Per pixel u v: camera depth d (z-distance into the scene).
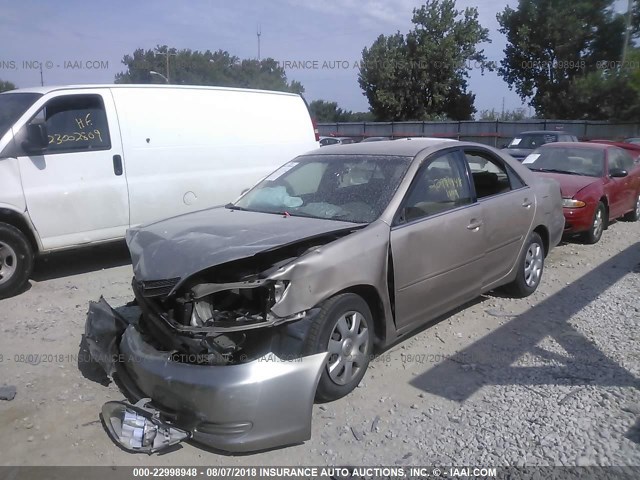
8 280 6.03
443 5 43.50
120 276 6.83
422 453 3.30
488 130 36.03
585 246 8.62
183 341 3.43
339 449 3.37
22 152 6.19
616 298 5.94
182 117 7.50
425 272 4.36
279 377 3.28
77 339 4.93
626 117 26.80
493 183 5.42
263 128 8.42
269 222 4.20
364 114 57.06
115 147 6.85
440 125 37.88
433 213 4.50
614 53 26.00
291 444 3.38
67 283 6.57
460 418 3.64
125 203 6.95
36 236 6.29
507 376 4.20
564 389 3.98
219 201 7.86
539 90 37.88
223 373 3.24
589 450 3.26
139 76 47.91
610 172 9.30
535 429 3.48
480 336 4.95
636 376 4.16
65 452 3.37
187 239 3.84
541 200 5.88
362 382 4.13
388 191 4.36
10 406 3.85
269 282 3.37
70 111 6.57
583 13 30.91
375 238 3.96
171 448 3.42
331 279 3.61
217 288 3.39
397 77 44.31
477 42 44.94
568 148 9.91
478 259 4.94
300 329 3.51
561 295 6.05
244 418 3.20
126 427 3.37
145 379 3.52
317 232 3.83
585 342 4.79
